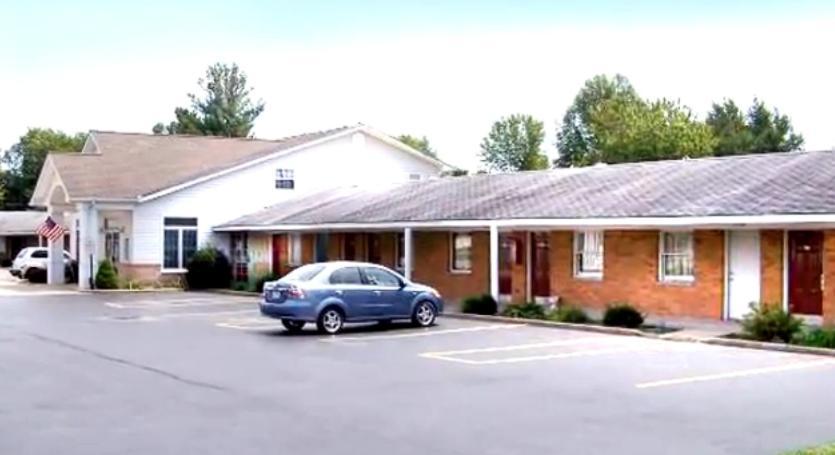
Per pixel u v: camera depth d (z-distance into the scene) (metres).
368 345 18.88
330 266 21.81
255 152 44.12
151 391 13.09
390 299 22.22
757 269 22.52
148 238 38.44
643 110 75.06
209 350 18.03
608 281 25.67
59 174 39.38
